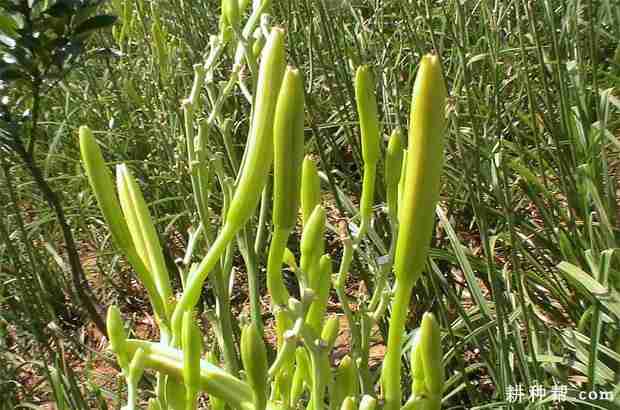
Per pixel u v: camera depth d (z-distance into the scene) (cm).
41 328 93
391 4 167
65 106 151
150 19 141
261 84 32
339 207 97
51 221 144
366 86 34
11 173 142
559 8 140
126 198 39
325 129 134
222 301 48
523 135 127
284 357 32
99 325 96
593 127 104
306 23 148
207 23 146
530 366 83
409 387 81
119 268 136
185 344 32
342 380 35
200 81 47
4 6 78
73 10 79
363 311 39
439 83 27
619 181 121
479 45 144
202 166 46
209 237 46
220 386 34
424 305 94
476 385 92
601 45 149
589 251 87
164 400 36
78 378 103
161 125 128
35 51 81
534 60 136
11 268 116
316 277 35
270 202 108
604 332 88
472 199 72
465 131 123
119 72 161
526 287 94
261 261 113
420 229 28
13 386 97
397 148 36
